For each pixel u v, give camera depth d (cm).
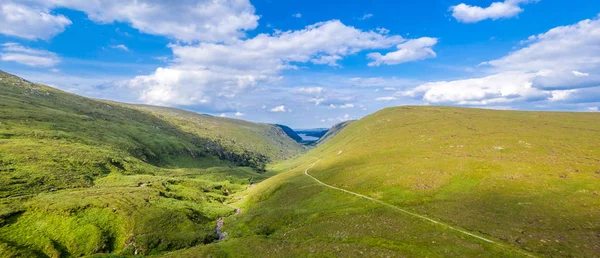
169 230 8869
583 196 6969
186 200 12750
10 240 7256
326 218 8219
